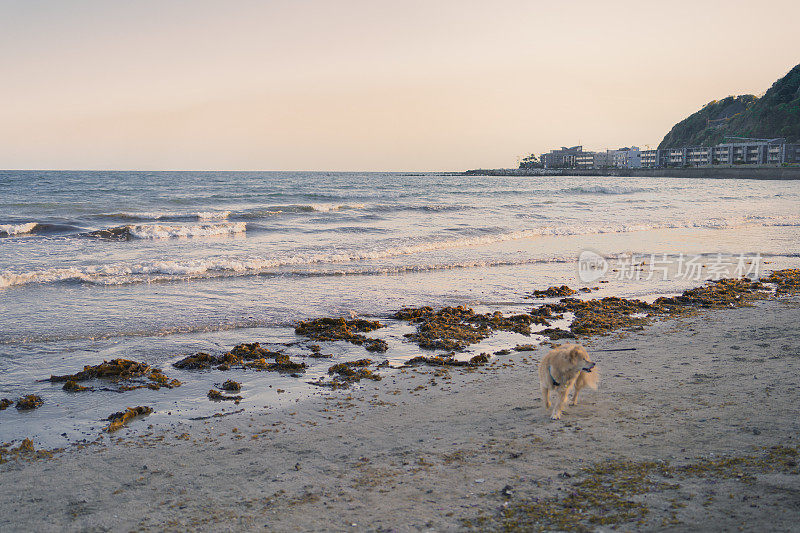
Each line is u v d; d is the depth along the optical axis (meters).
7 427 7.33
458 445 6.15
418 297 15.05
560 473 5.21
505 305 14.31
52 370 9.54
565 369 6.66
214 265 18.58
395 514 4.67
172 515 4.95
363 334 11.75
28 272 16.75
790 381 7.42
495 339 11.41
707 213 40.44
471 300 14.77
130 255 20.72
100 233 26.20
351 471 5.66
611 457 5.46
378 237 26.47
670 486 4.72
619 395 7.45
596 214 39.16
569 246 24.34
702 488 4.63
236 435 6.91
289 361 9.94
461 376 9.09
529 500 4.73
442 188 83.75
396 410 7.57
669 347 10.05
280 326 12.30
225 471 5.85
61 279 16.41
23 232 26.67
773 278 17.20
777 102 190.25
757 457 5.11
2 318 12.45
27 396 8.23
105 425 7.39
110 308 13.51
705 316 12.68
